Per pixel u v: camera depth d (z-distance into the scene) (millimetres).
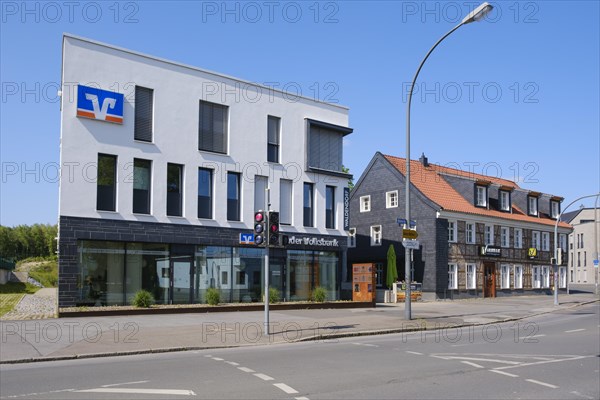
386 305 31562
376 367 11609
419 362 12336
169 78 25500
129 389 9266
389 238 41031
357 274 30297
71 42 22750
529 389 9492
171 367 11578
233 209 27531
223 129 27422
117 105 23625
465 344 15852
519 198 47312
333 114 31828
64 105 22406
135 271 24062
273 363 12133
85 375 10602
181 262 25469
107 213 23188
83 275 22609
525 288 44469
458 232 39219
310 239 29906
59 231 22047
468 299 38781
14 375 10664
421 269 38188
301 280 29859
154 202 24656
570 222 89562
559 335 18438
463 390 9344
